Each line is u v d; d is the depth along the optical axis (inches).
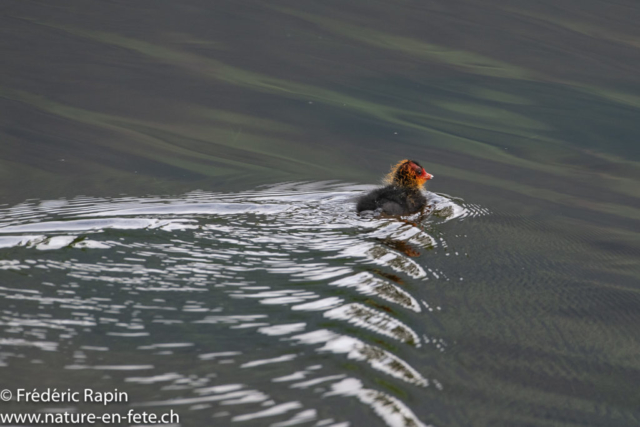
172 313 376.2
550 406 321.4
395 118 896.9
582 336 394.0
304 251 470.3
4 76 914.1
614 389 342.3
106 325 360.8
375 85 985.5
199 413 288.5
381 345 351.6
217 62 1018.7
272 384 310.5
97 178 671.1
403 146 819.4
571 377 349.7
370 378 319.6
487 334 380.2
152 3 1233.4
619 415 320.8
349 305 391.9
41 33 1064.8
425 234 528.7
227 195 625.0
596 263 516.1
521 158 810.2
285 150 786.8
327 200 602.9
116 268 430.0
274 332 358.3
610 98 986.1
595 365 363.9
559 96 989.2
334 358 335.0
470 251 504.1
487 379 335.6
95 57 1002.1
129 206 569.3
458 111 927.7
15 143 746.8
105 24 1127.0
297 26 1170.6
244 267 442.3
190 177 688.4
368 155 786.8
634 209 677.3
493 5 1323.8
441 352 354.6
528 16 1278.3
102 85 919.7
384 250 483.8
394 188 633.0
